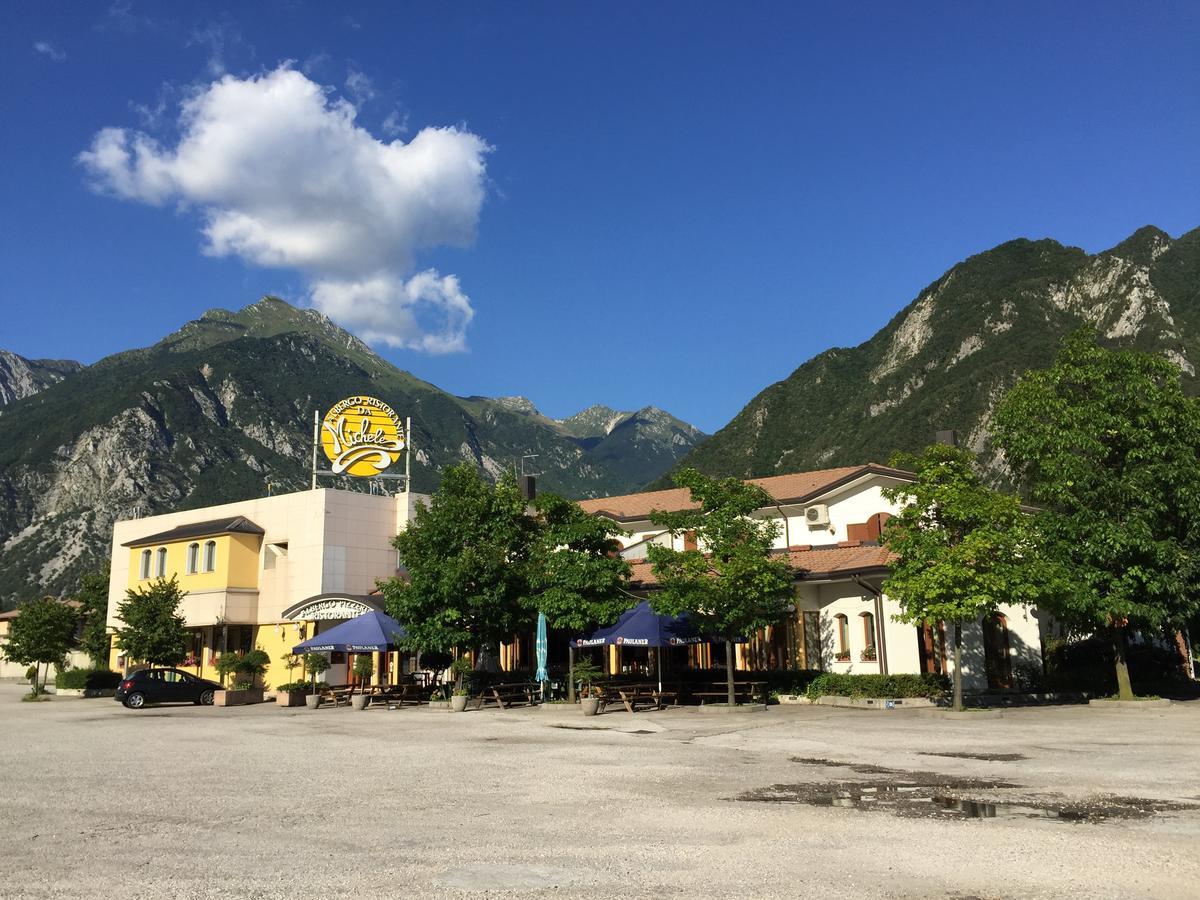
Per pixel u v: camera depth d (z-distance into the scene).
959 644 22.84
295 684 33.34
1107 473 25.95
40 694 42.22
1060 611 25.25
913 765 13.62
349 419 44.38
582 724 22.06
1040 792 11.02
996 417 28.98
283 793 11.76
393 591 30.23
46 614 41.38
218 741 19.08
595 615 28.20
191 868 7.72
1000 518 22.77
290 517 41.62
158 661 38.66
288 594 40.94
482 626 29.64
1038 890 6.79
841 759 14.51
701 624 25.62
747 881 7.14
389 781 12.73
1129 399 26.45
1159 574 25.20
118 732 21.81
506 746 17.22
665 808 10.35
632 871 7.50
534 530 31.05
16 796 11.73
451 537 29.33
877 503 32.97
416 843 8.65
